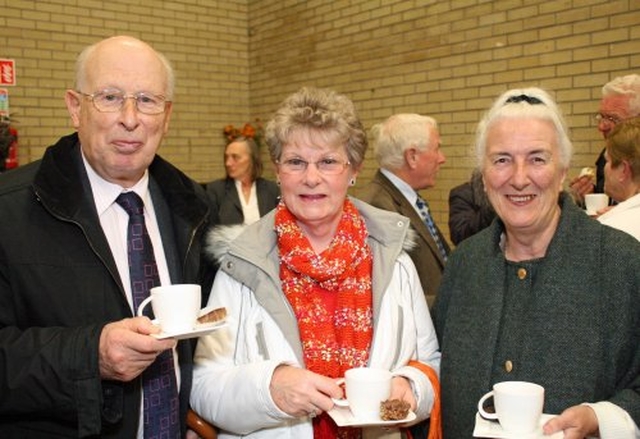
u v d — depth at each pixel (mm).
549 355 1370
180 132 6988
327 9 6215
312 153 1508
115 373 1233
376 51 5715
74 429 1394
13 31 5871
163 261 1603
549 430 1200
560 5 4246
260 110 7320
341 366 1500
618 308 1352
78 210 1427
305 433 1462
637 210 1923
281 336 1498
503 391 1220
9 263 1371
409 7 5352
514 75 4574
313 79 6492
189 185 1713
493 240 1583
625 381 1367
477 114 4867
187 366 1542
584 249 1416
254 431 1491
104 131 1423
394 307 1586
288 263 1554
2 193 1422
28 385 1245
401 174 3033
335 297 1576
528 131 1398
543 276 1432
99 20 6336
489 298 1509
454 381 1512
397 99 5547
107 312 1408
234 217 5051
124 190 1538
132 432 1417
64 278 1393
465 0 4871
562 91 4285
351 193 6082
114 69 1423
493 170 1453
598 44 4055
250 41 7348
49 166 1438
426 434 1633
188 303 1218
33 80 6000
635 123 2195
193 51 6992
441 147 5180
